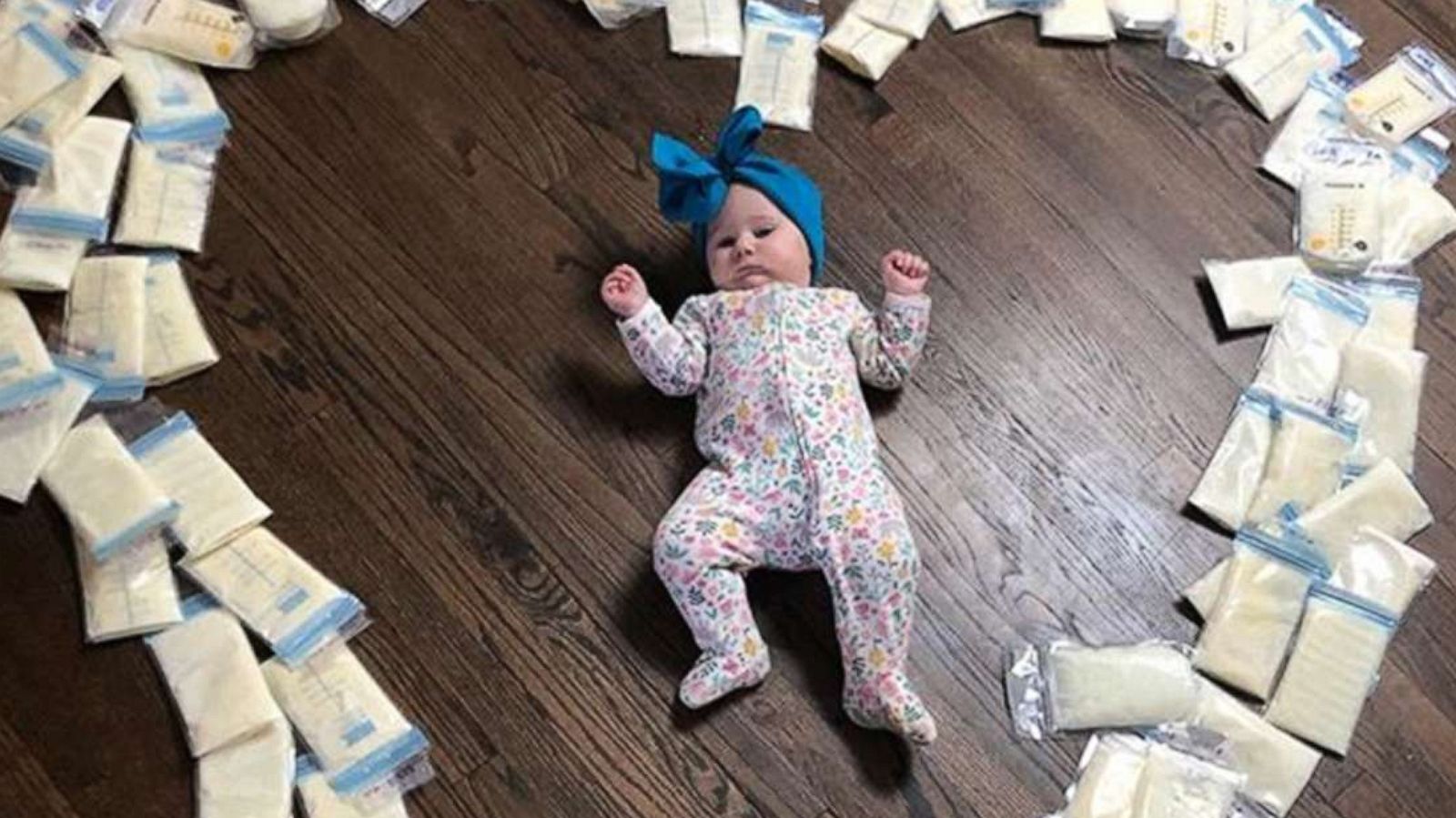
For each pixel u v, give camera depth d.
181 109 1.36
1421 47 1.48
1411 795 1.21
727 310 1.24
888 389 1.31
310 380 1.29
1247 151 1.43
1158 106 1.45
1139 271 1.38
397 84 1.41
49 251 1.28
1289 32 1.47
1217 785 1.17
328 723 1.16
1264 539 1.25
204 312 1.31
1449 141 1.44
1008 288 1.36
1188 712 1.20
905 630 1.17
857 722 1.18
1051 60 1.46
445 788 1.17
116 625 1.18
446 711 1.19
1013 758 1.20
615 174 1.39
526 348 1.32
